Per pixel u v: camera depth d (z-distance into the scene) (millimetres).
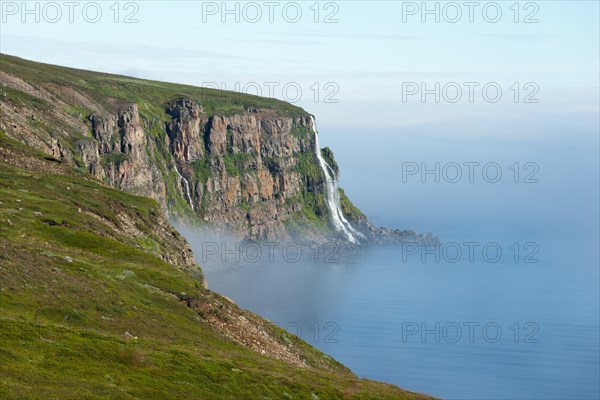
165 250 112625
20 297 64938
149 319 73250
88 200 113062
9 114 176375
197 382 59031
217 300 90875
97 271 81562
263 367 70188
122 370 56344
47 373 50844
